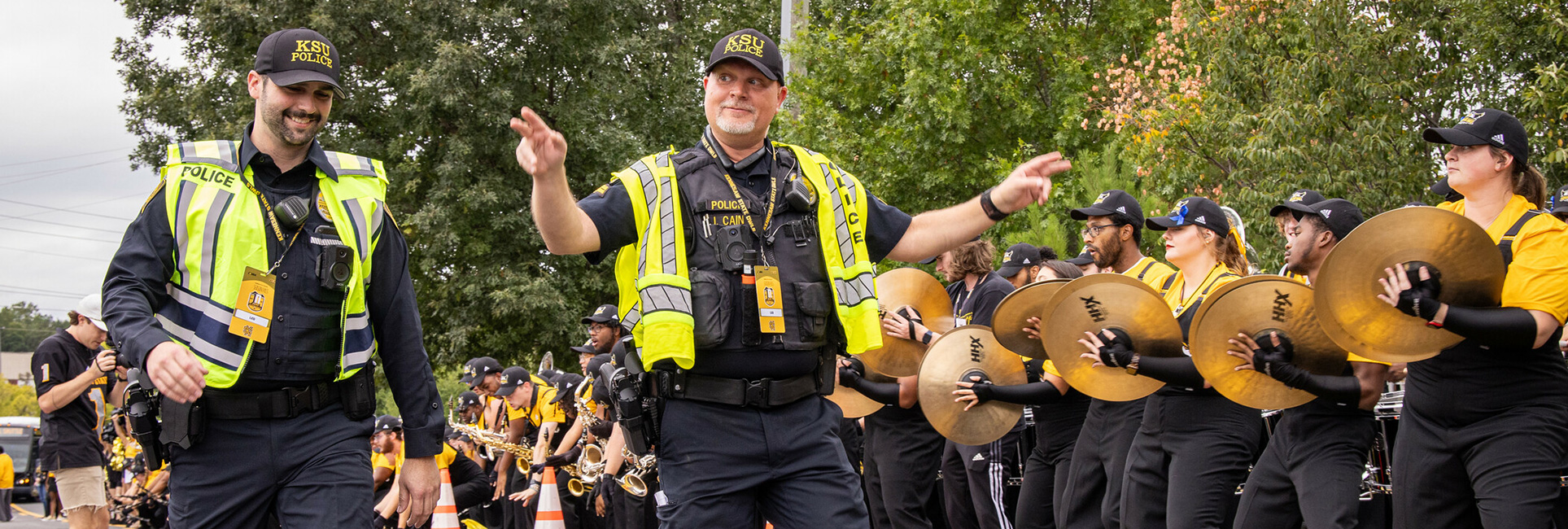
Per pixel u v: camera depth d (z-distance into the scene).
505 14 19.81
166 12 20.88
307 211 3.27
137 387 3.22
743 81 3.10
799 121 17.06
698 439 3.03
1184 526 4.52
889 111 18.25
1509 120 3.77
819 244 3.13
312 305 3.27
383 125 21.30
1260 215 10.28
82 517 7.98
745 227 3.04
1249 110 11.46
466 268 20.69
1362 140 10.23
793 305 3.04
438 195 19.66
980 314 6.42
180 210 3.19
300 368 3.23
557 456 8.30
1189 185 11.70
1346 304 3.70
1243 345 4.32
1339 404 4.23
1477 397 3.63
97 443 8.11
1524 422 3.56
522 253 20.83
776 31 23.83
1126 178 12.05
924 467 6.30
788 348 3.01
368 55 20.56
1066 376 4.95
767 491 3.12
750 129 3.10
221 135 19.62
